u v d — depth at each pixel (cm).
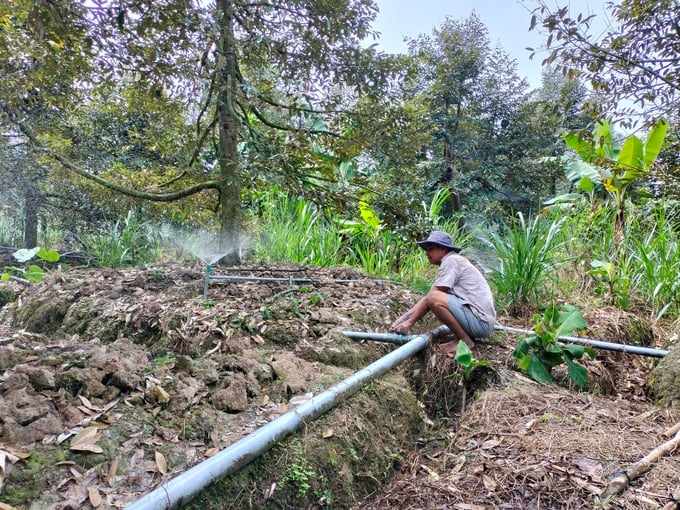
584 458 212
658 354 312
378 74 420
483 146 1167
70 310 322
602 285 456
